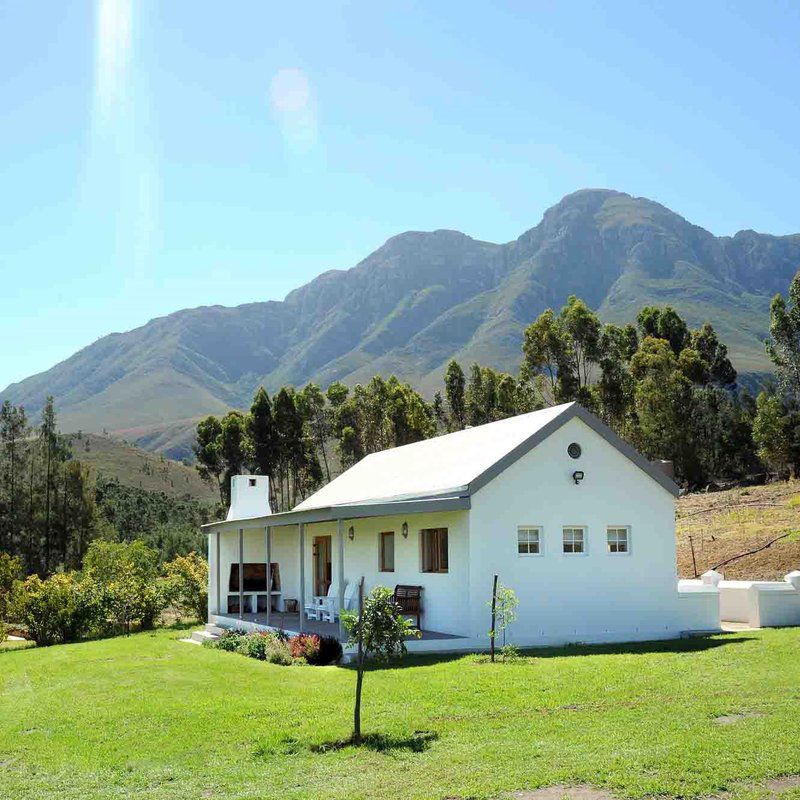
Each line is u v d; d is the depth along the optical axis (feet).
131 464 526.57
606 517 61.72
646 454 177.17
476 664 47.55
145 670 51.67
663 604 62.59
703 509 125.08
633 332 232.73
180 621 104.78
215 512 204.23
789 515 105.19
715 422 195.93
